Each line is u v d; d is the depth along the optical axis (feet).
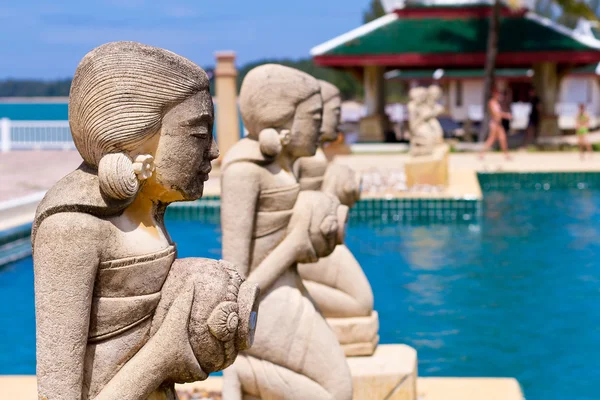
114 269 7.96
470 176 55.06
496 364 22.41
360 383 16.96
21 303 30.14
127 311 8.08
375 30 88.53
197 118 8.26
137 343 8.25
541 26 87.35
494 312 27.14
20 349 24.61
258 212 14.03
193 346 8.23
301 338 13.71
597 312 27.02
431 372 21.84
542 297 28.94
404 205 45.11
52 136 84.94
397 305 28.12
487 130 83.46
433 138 50.93
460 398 18.29
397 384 17.06
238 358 13.97
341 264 17.76
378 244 38.68
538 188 58.18
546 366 22.22
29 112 105.09
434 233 41.27
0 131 84.12
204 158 8.61
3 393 18.56
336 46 87.15
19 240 40.24
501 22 88.33
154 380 8.13
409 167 49.26
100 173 7.77
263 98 13.91
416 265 34.12
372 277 32.12
